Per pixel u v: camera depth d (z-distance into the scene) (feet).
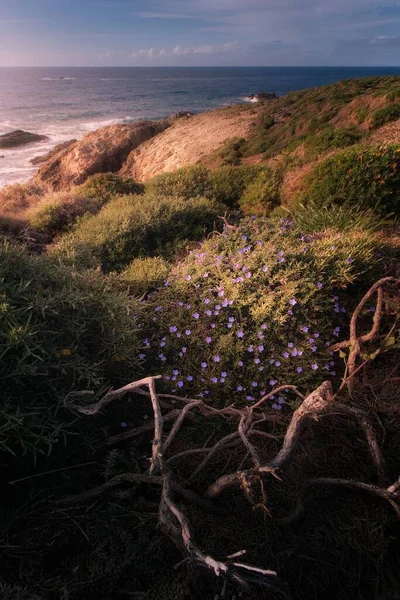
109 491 6.64
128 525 6.13
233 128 86.79
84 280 9.22
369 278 12.24
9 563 5.54
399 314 8.55
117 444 7.92
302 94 96.99
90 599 5.22
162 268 14.51
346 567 5.54
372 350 9.63
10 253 8.32
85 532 5.98
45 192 39.93
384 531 5.92
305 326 9.93
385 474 6.51
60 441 7.25
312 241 13.50
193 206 21.74
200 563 4.92
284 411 8.74
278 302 10.26
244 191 27.94
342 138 39.09
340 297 12.05
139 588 5.37
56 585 5.26
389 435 7.61
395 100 52.90
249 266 11.48
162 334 11.01
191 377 9.17
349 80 83.46
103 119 207.31
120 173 93.09
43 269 8.66
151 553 5.64
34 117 212.64
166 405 8.60
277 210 22.79
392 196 19.03
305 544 5.80
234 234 14.21
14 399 6.49
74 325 7.97
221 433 8.19
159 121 108.68
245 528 6.08
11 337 6.31
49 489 6.68
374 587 5.34
